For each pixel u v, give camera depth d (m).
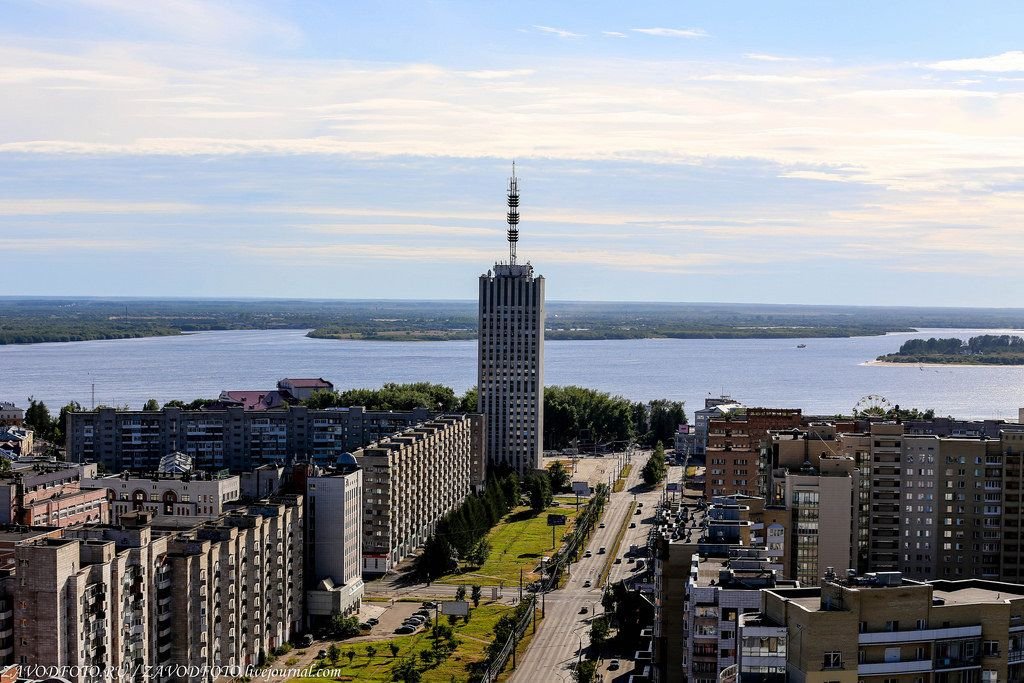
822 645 161.00
